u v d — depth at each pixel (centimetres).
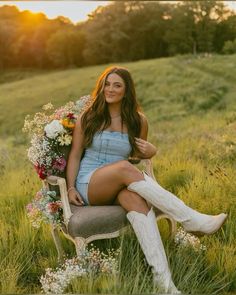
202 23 5197
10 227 475
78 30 8100
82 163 448
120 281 353
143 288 356
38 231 482
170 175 636
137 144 452
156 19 7512
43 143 433
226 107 2220
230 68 3322
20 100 3894
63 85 4294
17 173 780
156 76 3678
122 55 7950
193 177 614
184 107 2548
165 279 367
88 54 7975
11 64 7525
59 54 7819
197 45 5334
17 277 388
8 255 414
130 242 413
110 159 445
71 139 442
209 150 796
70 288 372
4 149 1057
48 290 375
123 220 404
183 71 3638
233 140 800
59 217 423
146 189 397
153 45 7650
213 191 535
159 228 458
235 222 466
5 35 7562
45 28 7762
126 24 7738
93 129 442
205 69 3562
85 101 476
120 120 453
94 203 430
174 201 398
